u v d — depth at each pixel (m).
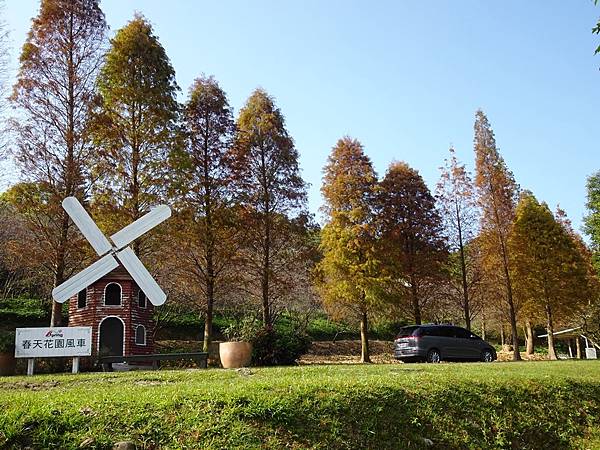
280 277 29.47
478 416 11.09
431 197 34.00
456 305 37.00
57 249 23.66
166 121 26.53
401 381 11.56
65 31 25.56
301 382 10.47
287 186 29.97
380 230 31.14
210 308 27.14
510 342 54.81
